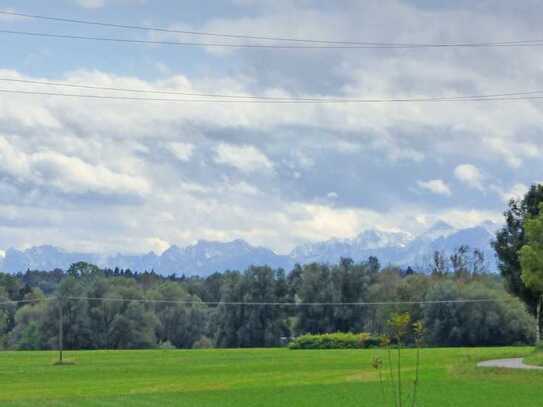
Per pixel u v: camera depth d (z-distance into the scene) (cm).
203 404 9838
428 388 10919
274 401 10056
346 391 11044
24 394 11275
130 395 10981
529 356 15300
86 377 14788
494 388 10819
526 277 16638
